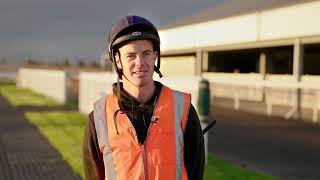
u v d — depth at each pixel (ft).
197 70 77.71
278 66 74.28
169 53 87.86
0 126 43.86
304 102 56.65
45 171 24.59
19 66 239.71
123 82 6.46
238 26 66.13
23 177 23.35
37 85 110.32
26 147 31.94
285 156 27.63
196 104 22.08
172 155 6.24
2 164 26.40
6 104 71.36
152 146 6.19
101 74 47.19
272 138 34.63
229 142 32.71
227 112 54.08
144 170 6.11
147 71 6.19
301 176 22.43
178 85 24.57
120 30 6.06
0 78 189.06
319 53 67.31
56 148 31.32
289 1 59.88
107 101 6.56
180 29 82.64
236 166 24.70
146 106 6.33
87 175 6.57
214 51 76.84
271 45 59.52
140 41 6.08
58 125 44.39
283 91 63.31
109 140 6.27
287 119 47.47
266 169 23.99
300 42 54.44
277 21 57.93
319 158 26.91
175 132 6.31
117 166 6.16
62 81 76.07
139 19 6.14
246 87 72.79
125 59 6.15
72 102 77.92
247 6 72.59
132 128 6.21
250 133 36.94
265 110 56.03
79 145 32.17
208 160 26.48
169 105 6.40
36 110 61.82
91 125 6.53
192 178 6.67
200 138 6.65
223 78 80.79
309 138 34.24
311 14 52.01
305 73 71.05
